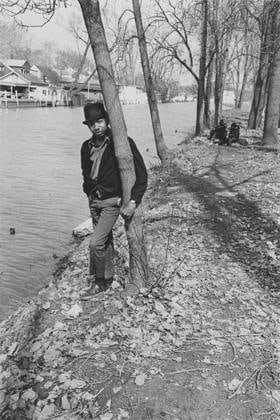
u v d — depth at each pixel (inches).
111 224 172.6
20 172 632.4
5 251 327.3
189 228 285.4
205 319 169.3
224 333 160.4
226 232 278.5
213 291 193.5
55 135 1124.5
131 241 174.9
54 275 273.7
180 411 123.0
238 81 2191.2
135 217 169.8
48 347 152.0
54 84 3070.9
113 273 192.4
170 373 137.7
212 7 826.8
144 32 514.9
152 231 281.0
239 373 138.9
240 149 672.4
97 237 172.6
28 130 1227.9
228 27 809.5
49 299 192.1
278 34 705.6
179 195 377.1
